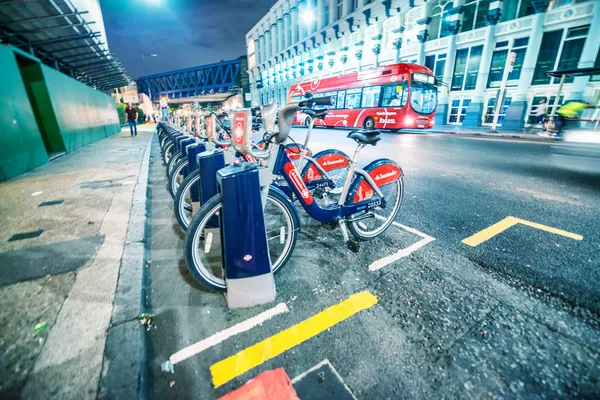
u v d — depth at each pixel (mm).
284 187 3570
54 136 8703
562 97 14086
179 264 2568
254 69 52906
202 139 4871
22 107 6320
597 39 12594
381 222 3520
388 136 13555
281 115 2021
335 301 2045
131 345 1540
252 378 1461
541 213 3607
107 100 17078
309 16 32750
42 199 4113
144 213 3527
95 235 2885
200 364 1553
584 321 1792
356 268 2473
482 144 10484
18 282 2092
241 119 1952
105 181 5176
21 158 6008
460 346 1630
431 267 2455
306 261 2604
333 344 1667
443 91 19562
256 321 1864
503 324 1785
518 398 1330
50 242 2734
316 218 2576
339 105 17391
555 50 14414
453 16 18000
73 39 9484
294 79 38406
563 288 2115
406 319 1853
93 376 1357
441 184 5082
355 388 1398
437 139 12273
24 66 7969
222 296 2123
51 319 1725
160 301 2074
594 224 3230
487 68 17141
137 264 2348
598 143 10398
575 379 1414
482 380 1424
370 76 15078
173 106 75500
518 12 15461
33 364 1414
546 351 1580
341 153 3895
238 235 1850
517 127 15953
